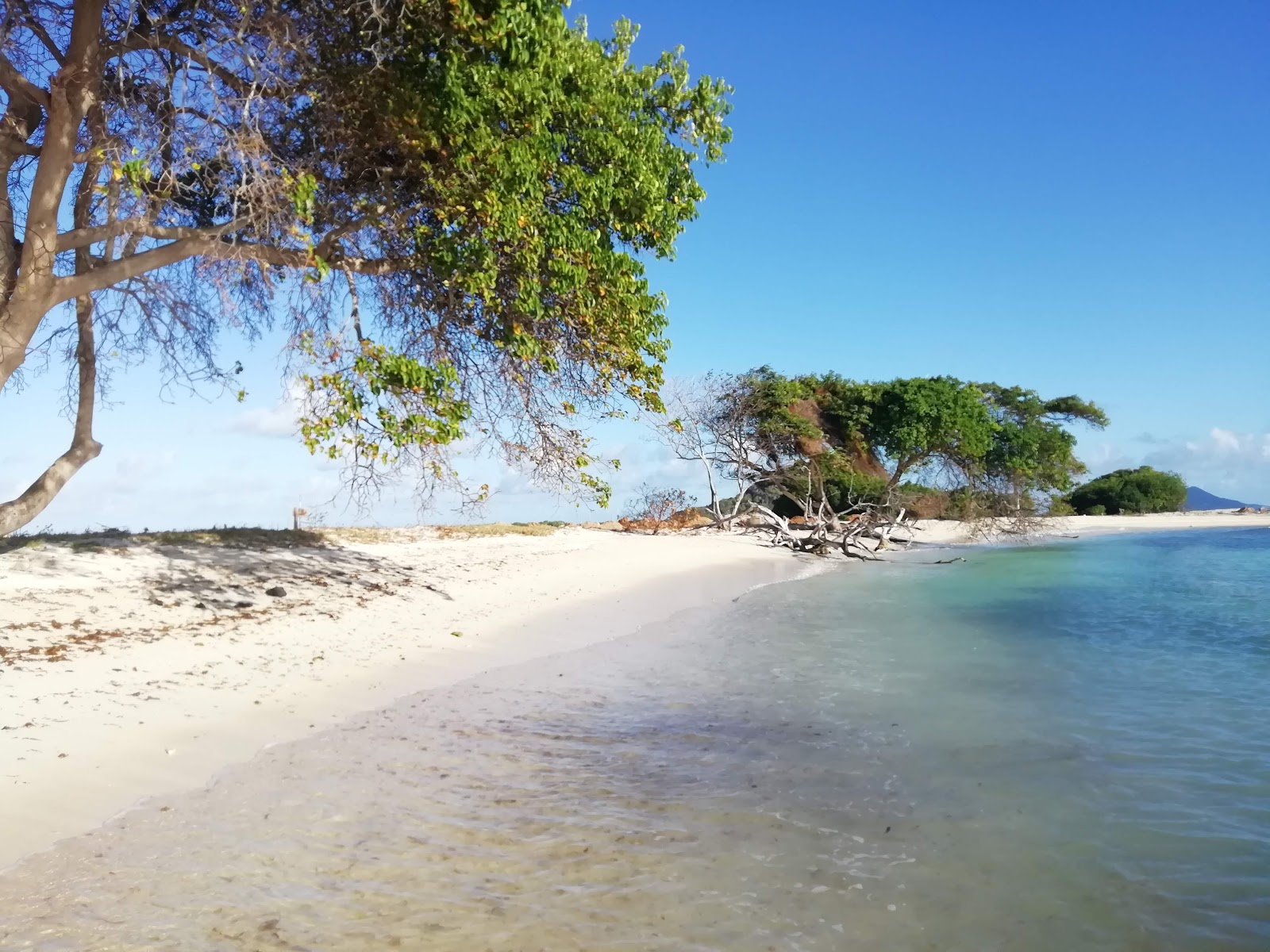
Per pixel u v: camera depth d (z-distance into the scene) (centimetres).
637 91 1338
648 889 426
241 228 1061
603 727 722
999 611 1471
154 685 743
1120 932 387
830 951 367
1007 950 371
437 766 605
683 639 1163
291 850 458
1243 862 460
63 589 1069
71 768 544
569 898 414
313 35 1053
